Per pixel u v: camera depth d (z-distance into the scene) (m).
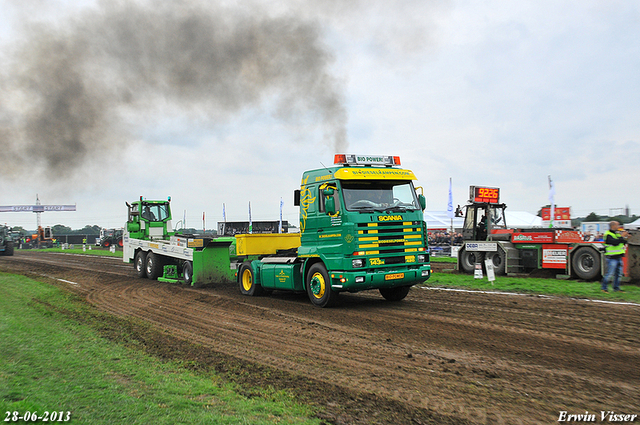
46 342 7.59
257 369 6.24
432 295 12.54
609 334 7.62
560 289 12.74
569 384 5.41
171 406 4.76
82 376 5.75
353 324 8.93
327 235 10.64
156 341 7.88
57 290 14.80
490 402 4.95
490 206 18.70
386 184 10.80
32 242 64.44
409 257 10.61
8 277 19.09
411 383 5.58
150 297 13.16
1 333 8.18
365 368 6.20
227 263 16.03
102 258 32.31
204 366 6.39
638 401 4.89
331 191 10.39
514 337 7.60
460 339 7.56
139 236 19.92
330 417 4.62
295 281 11.84
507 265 16.64
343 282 10.02
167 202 20.69
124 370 6.09
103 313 10.65
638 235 14.05
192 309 11.09
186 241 16.14
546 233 15.95
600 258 14.35
